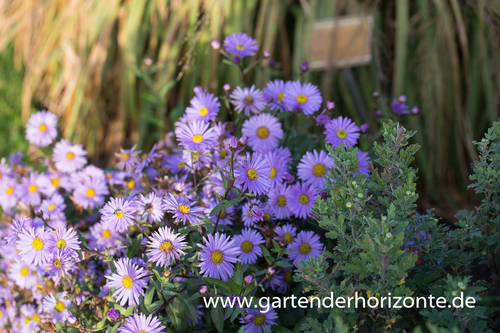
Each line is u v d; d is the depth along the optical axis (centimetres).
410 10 140
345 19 129
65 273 96
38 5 156
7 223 107
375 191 95
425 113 131
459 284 83
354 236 88
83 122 152
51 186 109
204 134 97
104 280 100
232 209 98
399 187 88
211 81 138
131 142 155
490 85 130
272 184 97
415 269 92
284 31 143
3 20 162
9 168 112
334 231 88
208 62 137
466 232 90
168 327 95
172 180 99
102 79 152
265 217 96
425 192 132
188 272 93
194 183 98
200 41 138
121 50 147
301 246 96
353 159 90
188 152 99
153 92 130
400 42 131
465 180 135
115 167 114
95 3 150
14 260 103
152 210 94
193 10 138
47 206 104
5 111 162
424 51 132
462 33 129
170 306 91
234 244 95
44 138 113
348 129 100
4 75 171
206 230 95
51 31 156
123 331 89
